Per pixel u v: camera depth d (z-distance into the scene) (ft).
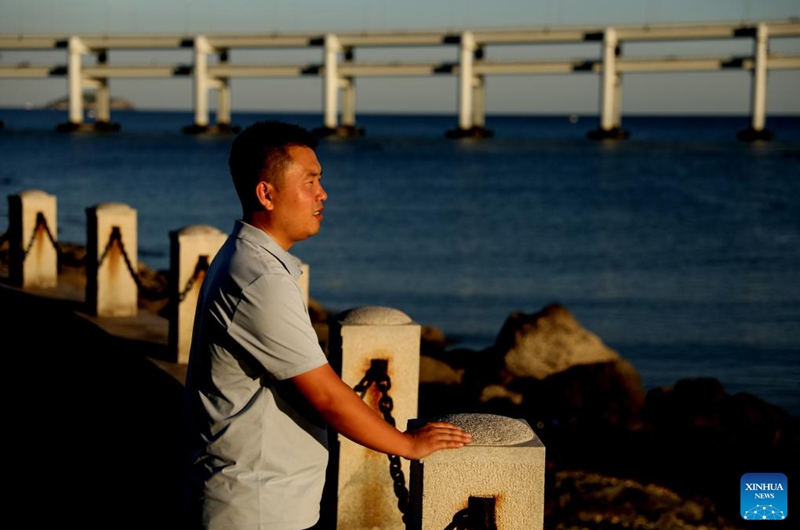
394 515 17.97
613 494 23.04
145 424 23.41
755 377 48.21
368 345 17.10
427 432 10.19
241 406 9.30
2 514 18.31
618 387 35.29
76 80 423.64
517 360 37.93
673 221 139.54
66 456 21.70
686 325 62.54
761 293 76.74
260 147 9.59
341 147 397.60
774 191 196.85
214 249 28.19
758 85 341.62
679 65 348.18
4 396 26.21
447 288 78.89
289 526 9.29
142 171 230.89
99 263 34.42
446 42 365.40
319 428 9.69
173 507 18.81
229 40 393.70
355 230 124.06
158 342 30.63
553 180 229.25
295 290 9.25
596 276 86.63
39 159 271.49
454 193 190.80
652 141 497.87
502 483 11.16
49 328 34.27
